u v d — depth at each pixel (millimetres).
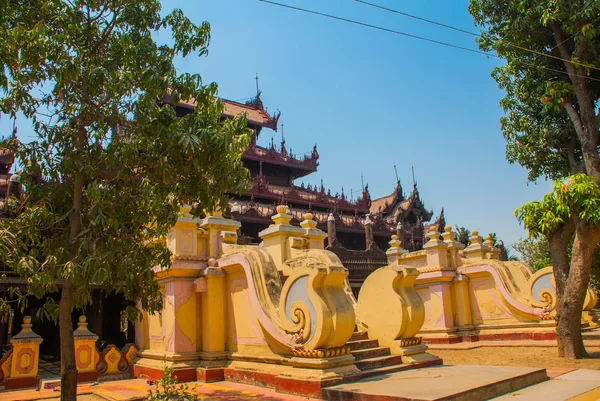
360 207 49750
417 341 9227
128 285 6902
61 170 6629
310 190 48375
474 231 18188
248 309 9266
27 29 6379
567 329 11000
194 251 10305
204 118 7078
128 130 7043
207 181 6992
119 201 6668
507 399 6539
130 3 7211
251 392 7750
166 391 7062
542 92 13391
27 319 9797
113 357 10562
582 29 11273
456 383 6730
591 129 11914
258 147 46438
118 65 7301
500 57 14148
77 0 6871
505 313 15094
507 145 14812
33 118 6523
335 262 8555
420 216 53125
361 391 6371
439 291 15750
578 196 10281
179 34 7266
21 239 6414
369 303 9727
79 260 6219
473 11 13898
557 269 11484
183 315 9883
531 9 12297
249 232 38781
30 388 9406
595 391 7062
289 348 7773
